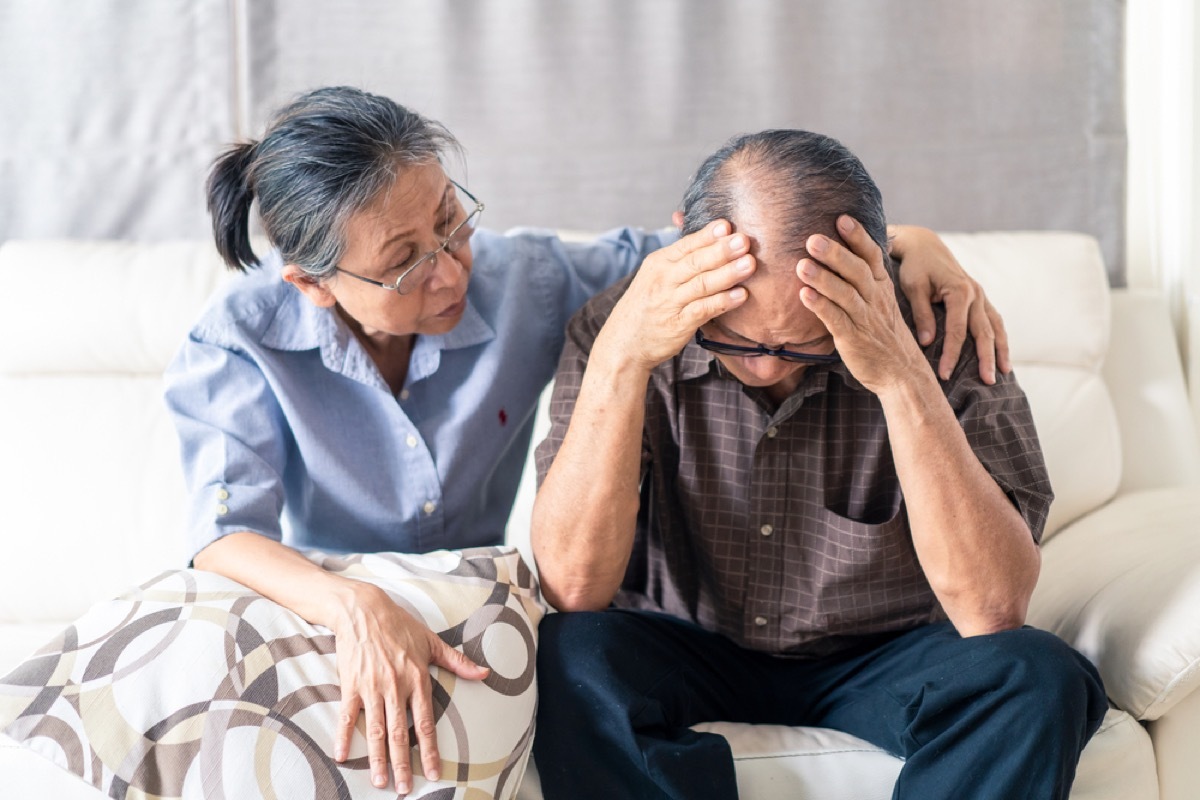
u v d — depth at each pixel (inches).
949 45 85.0
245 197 54.1
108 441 72.6
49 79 85.6
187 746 43.6
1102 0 84.4
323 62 85.4
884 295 44.3
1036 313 73.4
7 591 69.9
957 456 46.8
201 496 52.4
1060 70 85.1
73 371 75.4
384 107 49.9
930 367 47.7
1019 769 43.0
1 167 86.1
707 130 85.7
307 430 55.9
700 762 45.8
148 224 86.3
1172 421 75.5
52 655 46.1
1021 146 85.6
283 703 44.4
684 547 55.3
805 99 85.6
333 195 48.1
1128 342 77.5
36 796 44.9
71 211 86.4
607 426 48.9
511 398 59.7
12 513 71.0
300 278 52.4
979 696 44.5
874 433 51.8
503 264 61.1
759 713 54.6
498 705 46.4
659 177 86.1
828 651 54.6
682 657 52.5
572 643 48.3
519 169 86.3
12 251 77.5
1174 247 83.0
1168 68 82.6
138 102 85.6
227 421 54.4
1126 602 54.0
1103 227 85.7
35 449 72.3
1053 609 58.9
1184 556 54.6
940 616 54.4
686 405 53.2
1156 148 84.4
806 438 51.9
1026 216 86.1
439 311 52.7
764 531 52.4
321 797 42.9
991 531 47.0
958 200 86.1
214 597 47.6
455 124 85.8
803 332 43.5
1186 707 52.0
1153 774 50.6
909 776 44.9
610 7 85.1
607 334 48.4
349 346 56.1
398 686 44.8
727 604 54.3
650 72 85.6
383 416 57.5
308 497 57.8
